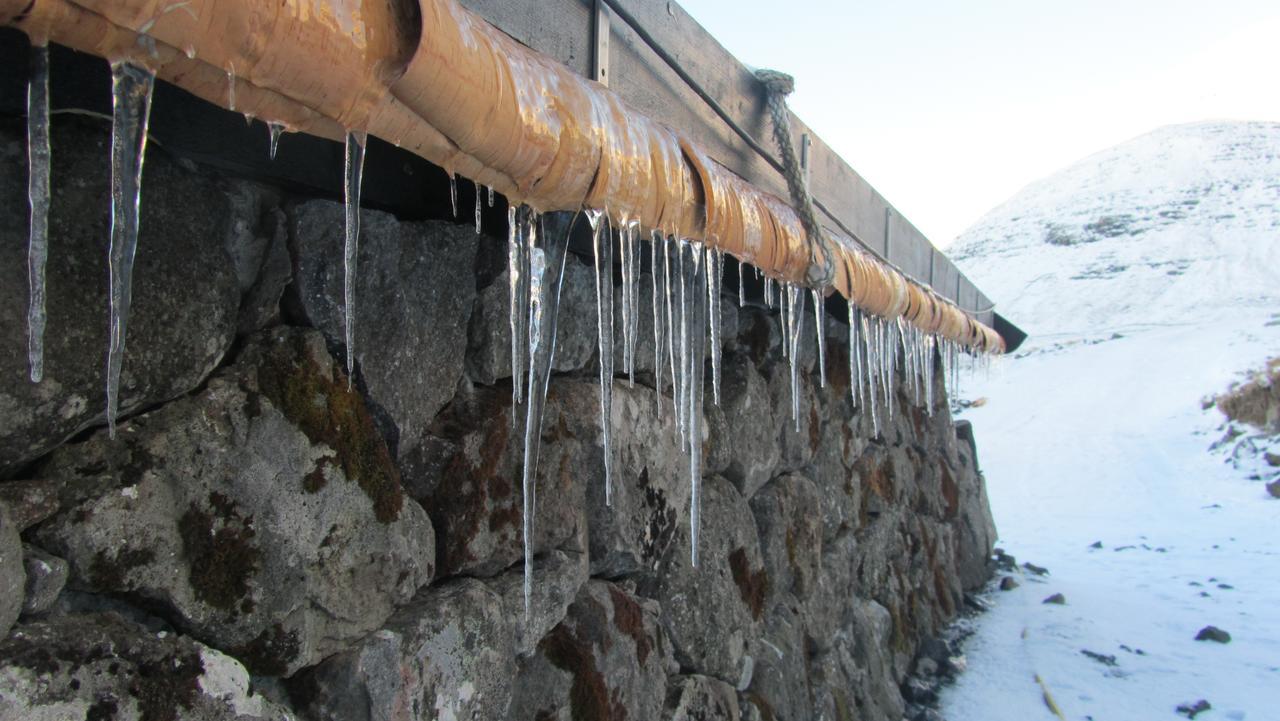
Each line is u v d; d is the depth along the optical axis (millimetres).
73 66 918
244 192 1227
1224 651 4883
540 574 1712
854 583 3840
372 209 1427
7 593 847
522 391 1762
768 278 2135
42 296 798
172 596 1029
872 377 3049
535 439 1583
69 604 949
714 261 2004
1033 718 3908
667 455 2258
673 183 1543
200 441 1086
